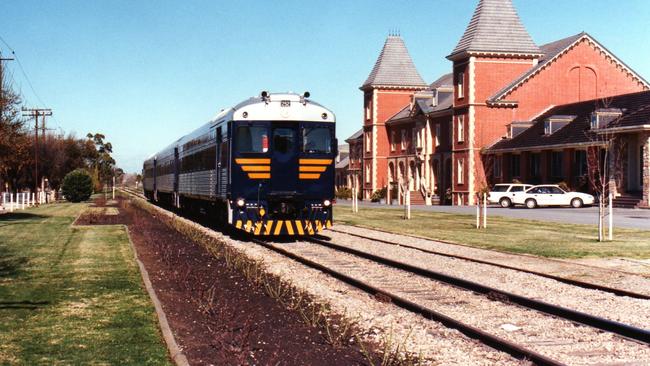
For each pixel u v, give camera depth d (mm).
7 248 19016
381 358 7664
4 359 7234
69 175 64438
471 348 8125
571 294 11953
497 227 27438
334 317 9883
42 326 8875
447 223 30172
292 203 21328
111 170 155000
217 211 25438
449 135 60375
